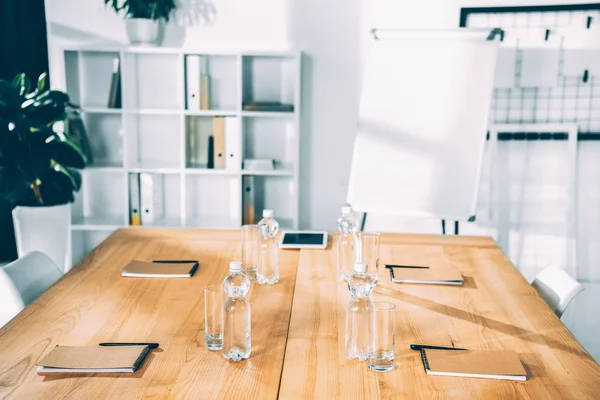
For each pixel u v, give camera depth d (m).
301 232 3.07
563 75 4.36
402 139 3.89
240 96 4.30
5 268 2.36
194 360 1.69
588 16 4.29
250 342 1.75
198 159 4.53
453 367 1.64
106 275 2.40
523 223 4.51
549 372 1.66
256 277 2.39
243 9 4.44
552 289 2.50
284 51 4.26
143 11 4.29
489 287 2.33
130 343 1.77
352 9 4.40
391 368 1.65
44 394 1.50
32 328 1.89
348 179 4.59
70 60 4.41
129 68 4.42
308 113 4.53
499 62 4.40
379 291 2.27
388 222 4.64
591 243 4.51
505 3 4.34
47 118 4.02
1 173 3.86
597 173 4.45
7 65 4.61
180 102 4.32
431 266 2.56
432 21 4.38
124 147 4.34
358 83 4.48
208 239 2.93
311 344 1.80
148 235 2.98
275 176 4.61
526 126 4.43
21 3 4.52
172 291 2.24
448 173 3.85
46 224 4.09
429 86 3.85
